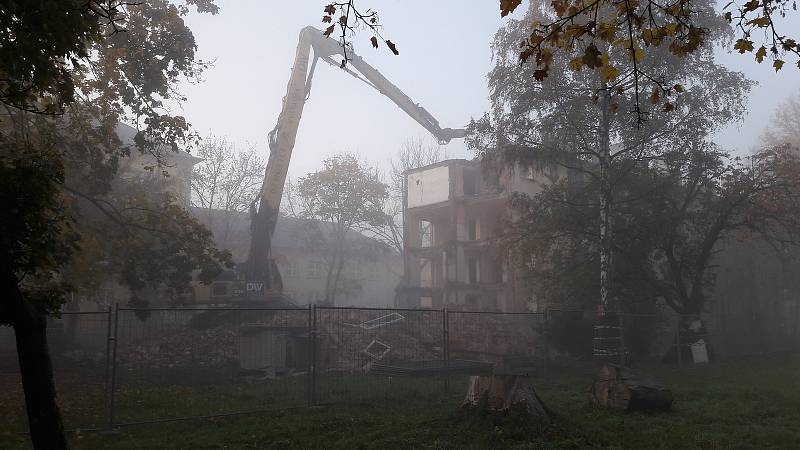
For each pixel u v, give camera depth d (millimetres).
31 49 6289
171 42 17250
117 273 20312
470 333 20031
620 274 24781
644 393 11000
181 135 17953
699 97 22438
